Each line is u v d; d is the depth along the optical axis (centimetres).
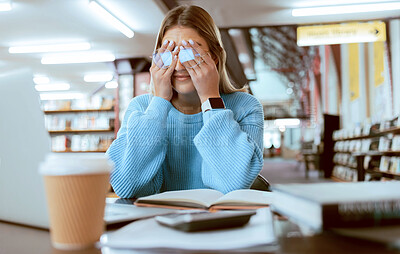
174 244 41
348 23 672
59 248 45
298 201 49
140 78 920
